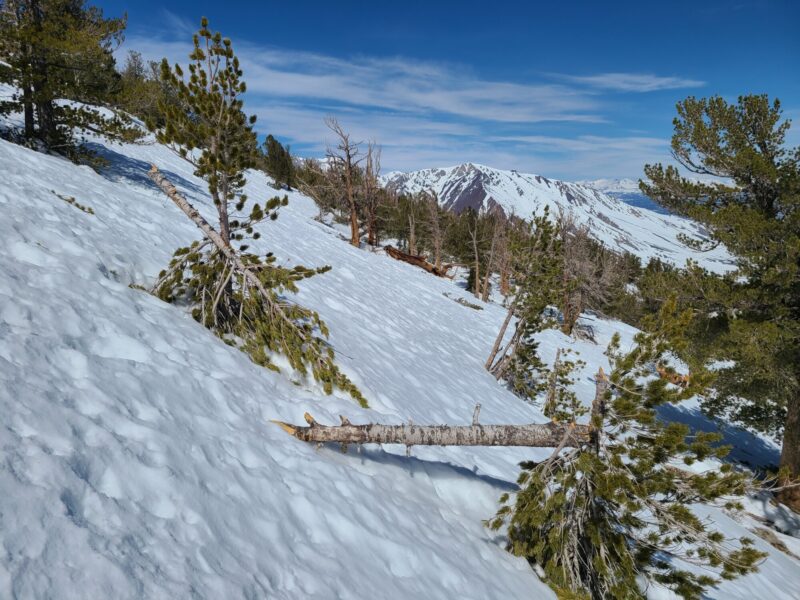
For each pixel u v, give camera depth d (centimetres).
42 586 211
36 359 367
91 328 469
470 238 5238
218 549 300
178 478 332
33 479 256
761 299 1376
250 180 3912
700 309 1508
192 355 544
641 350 479
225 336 673
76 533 245
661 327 475
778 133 1418
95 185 1059
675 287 1523
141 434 351
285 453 459
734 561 439
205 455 380
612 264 4166
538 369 1816
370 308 1450
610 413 481
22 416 295
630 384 473
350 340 988
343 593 333
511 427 535
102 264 650
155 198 1557
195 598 256
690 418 2162
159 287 690
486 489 625
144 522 282
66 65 1488
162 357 492
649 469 450
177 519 301
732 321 1362
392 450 604
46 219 679
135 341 490
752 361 1325
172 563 268
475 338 2012
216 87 625
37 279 500
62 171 1029
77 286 534
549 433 523
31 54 1410
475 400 1129
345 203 3844
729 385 1519
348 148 3312
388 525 444
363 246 3800
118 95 1645
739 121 1458
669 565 489
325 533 384
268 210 705
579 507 491
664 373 480
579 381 2280
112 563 241
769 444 2133
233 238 703
